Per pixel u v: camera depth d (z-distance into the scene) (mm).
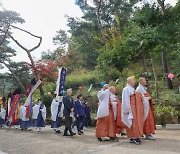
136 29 16906
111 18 28922
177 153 6141
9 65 28203
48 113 19594
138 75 20859
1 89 33125
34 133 11898
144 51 16594
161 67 24453
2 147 8047
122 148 6996
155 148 6828
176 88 20219
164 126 13633
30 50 23297
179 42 17062
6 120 15812
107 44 21344
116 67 19141
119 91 17766
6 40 27859
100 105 8625
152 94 17812
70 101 10656
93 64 32656
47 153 6922
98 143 8172
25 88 27391
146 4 16766
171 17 16484
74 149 7277
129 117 7680
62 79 12203
